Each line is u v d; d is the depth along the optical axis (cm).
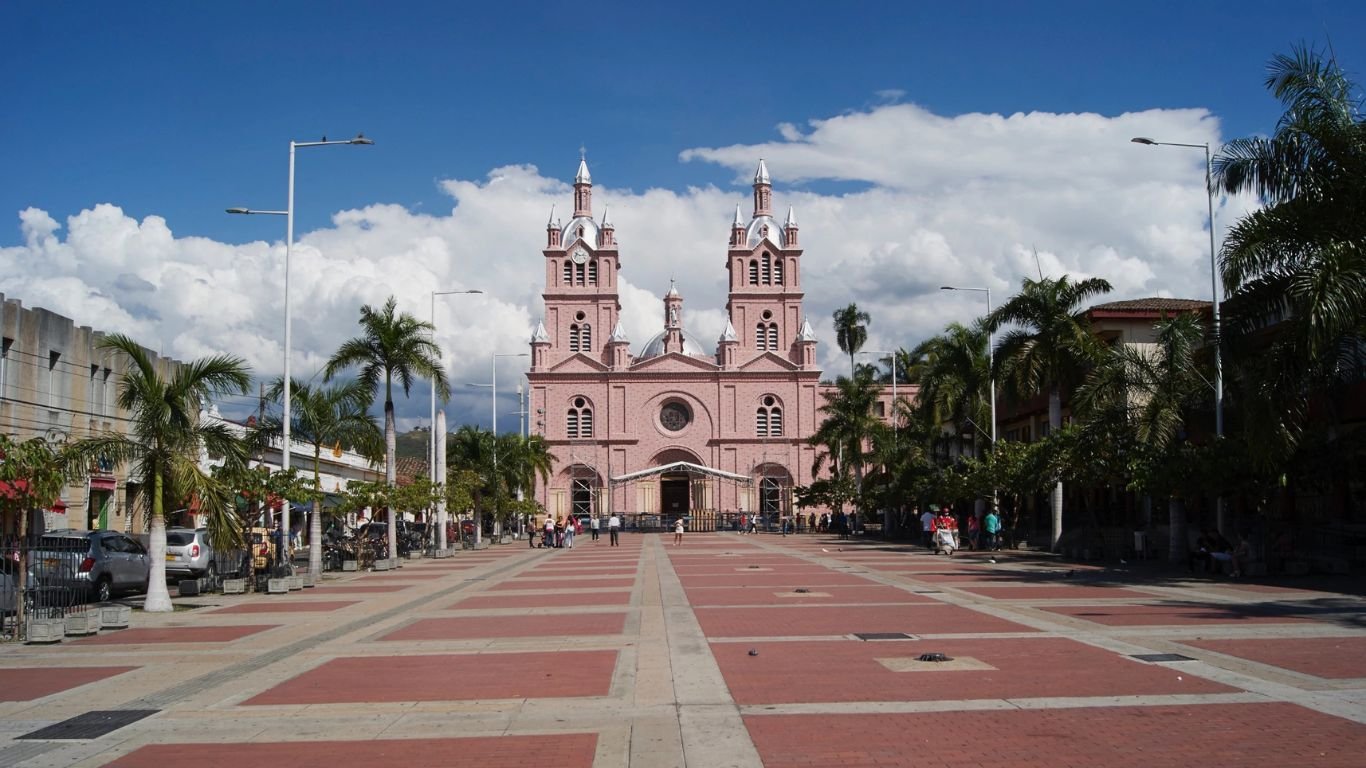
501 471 7256
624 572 3562
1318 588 2577
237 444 2650
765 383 10662
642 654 1554
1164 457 3284
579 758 962
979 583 2812
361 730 1086
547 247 11044
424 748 1009
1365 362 2805
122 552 2748
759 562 4075
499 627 1941
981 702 1170
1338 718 1077
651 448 10575
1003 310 4425
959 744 989
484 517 8750
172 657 1622
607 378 10656
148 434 2380
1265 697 1179
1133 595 2408
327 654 1617
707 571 3516
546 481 9338
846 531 7812
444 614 2205
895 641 1645
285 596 2753
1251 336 2761
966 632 1744
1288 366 2559
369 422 3816
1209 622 1847
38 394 3406
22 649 1750
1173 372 3459
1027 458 4338
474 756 976
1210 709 1121
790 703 1182
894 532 6944
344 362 4025
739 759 948
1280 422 2578
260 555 3250
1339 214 2441
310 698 1257
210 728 1108
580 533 9244
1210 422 3675
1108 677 1308
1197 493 3175
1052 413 4428
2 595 1906
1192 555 3244
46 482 1903
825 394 8744
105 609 2003
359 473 7231
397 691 1291
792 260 11056
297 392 3541
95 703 1253
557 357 10912
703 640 1697
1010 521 5456
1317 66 2522
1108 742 989
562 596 2597
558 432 10625
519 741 1029
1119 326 5222
